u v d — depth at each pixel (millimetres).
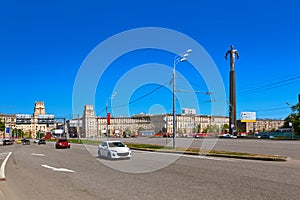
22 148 48750
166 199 8445
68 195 9414
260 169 14406
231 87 87000
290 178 11562
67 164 19047
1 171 16297
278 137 71812
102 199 8711
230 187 9961
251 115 96875
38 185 11469
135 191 9680
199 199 8344
